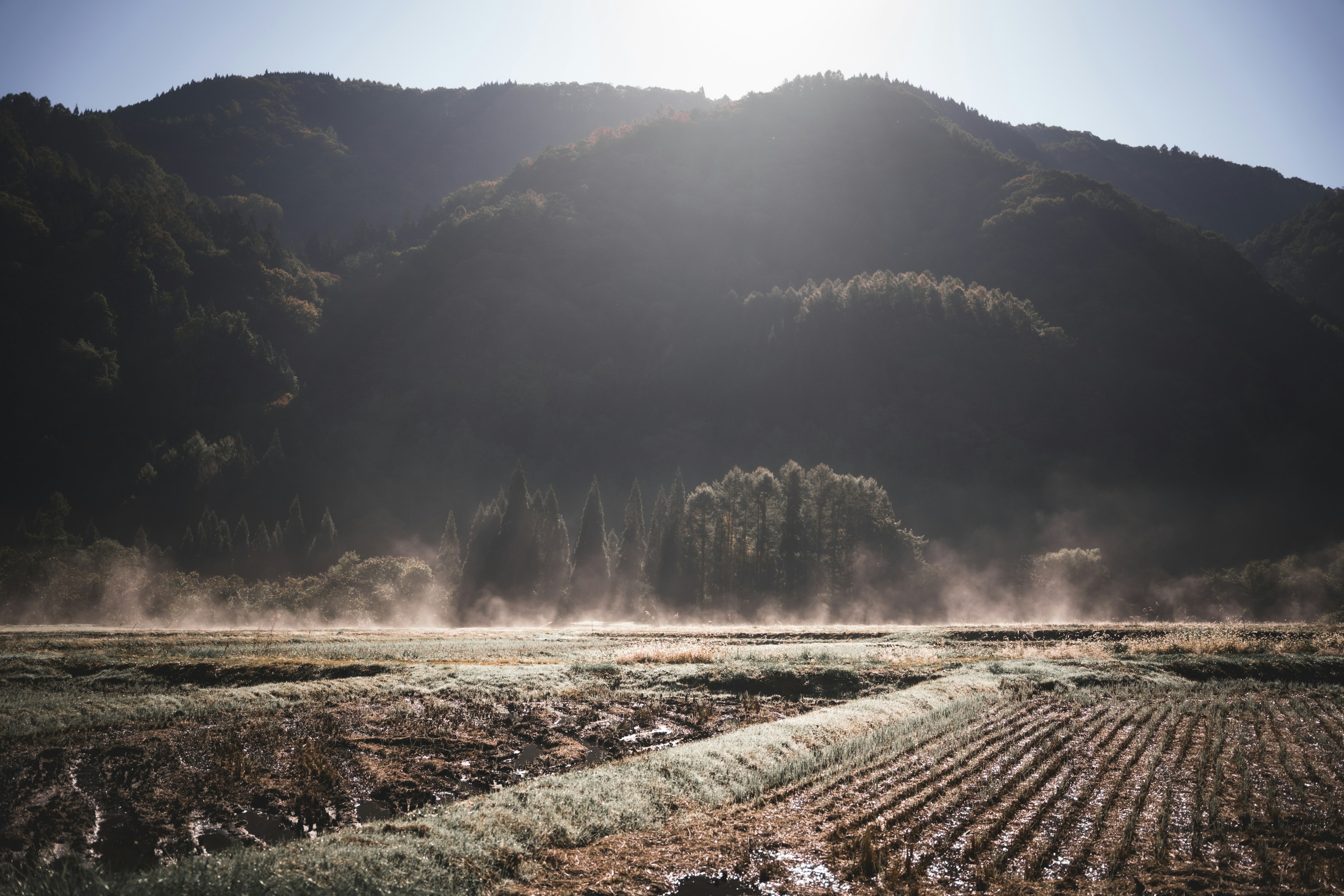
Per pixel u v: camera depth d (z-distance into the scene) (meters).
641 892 11.21
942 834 13.11
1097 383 186.75
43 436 171.88
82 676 30.91
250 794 16.44
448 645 41.66
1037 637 46.31
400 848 12.07
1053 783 15.82
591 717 23.91
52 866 12.66
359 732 21.55
